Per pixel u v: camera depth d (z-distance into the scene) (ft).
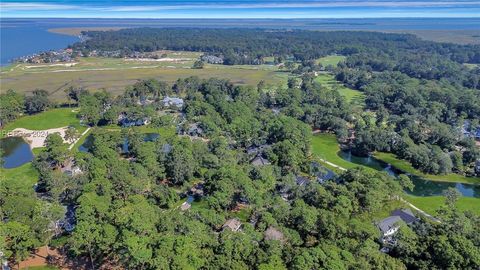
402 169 621.72
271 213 412.98
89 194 417.28
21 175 558.15
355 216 433.07
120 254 348.18
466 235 369.30
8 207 389.60
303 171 581.94
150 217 371.97
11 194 427.74
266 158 593.01
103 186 444.55
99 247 357.82
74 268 370.12
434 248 348.59
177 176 527.40
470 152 620.90
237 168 521.65
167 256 327.06
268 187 490.08
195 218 400.67
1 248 346.54
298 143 630.74
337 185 469.57
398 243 370.94
